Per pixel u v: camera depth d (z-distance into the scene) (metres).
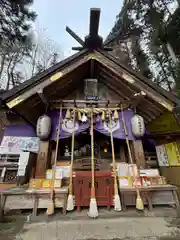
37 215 3.06
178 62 7.97
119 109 4.65
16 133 5.59
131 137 4.32
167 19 9.34
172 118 4.09
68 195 3.28
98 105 4.83
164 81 10.77
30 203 3.09
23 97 3.62
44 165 3.88
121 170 3.62
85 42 4.10
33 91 3.69
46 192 3.13
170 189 3.31
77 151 5.16
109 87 5.32
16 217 3.00
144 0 10.07
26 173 3.92
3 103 3.63
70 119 4.43
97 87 5.30
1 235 2.41
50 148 4.41
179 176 3.96
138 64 12.27
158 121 4.86
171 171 4.35
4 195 3.09
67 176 4.05
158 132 4.87
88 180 3.40
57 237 2.36
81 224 2.76
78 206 3.22
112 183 3.42
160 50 10.52
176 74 7.64
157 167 5.19
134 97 4.19
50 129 4.18
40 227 2.67
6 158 5.33
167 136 4.35
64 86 4.75
